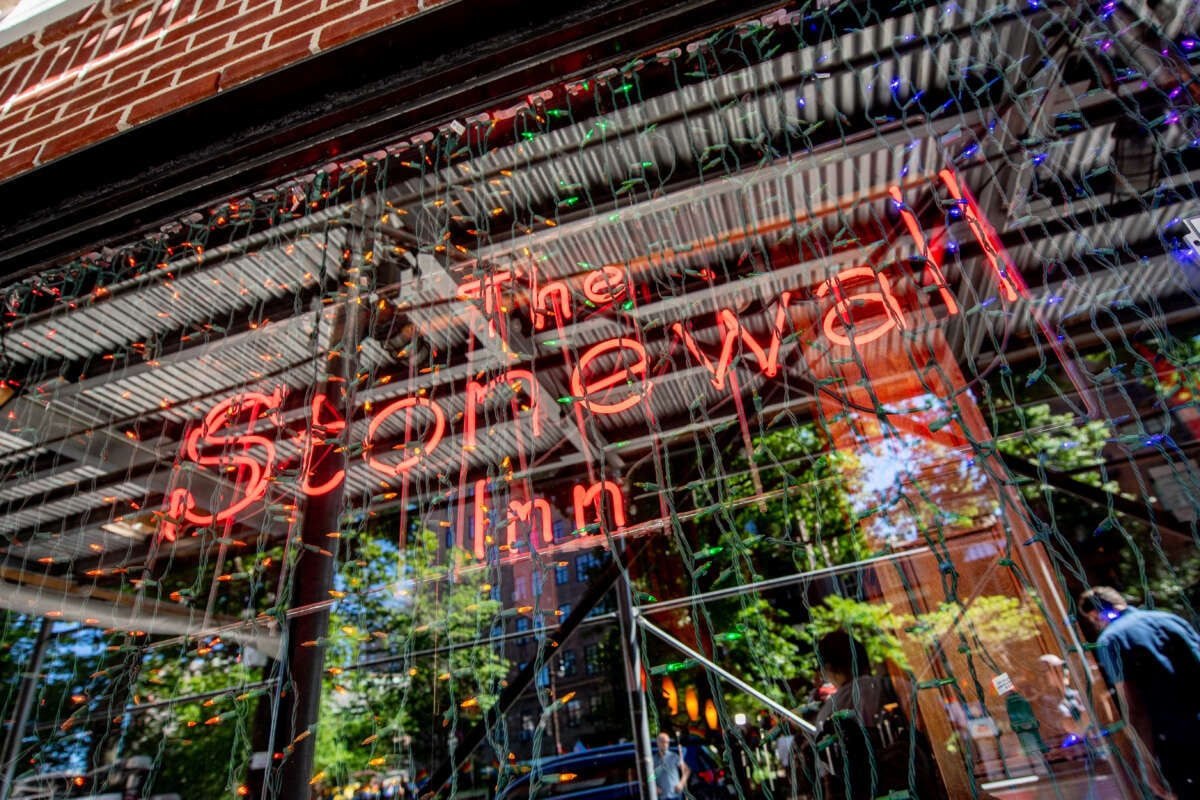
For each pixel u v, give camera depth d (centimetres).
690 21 169
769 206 318
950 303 179
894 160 292
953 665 297
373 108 185
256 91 186
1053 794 230
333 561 238
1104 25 180
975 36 206
